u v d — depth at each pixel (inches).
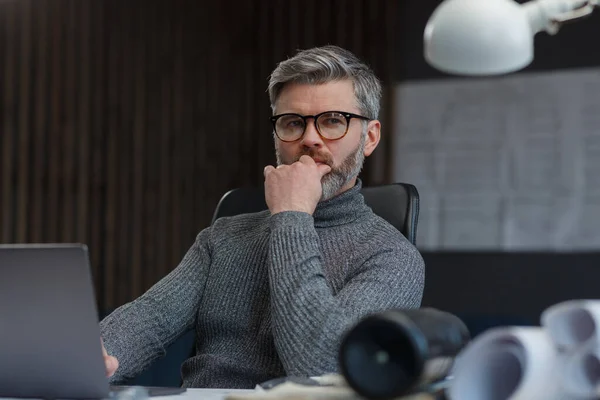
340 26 265.3
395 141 257.1
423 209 254.1
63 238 290.7
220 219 124.2
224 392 80.0
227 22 278.2
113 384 105.3
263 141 273.7
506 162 247.0
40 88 293.4
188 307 115.3
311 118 110.0
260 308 110.5
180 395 77.0
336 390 64.3
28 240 293.3
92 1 290.7
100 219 288.7
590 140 240.2
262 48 274.2
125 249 286.0
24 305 71.9
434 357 57.4
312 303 93.8
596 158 239.5
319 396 63.1
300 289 95.0
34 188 293.9
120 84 287.9
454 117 252.4
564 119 242.7
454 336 61.9
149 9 285.9
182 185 281.7
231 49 277.7
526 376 52.7
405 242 110.9
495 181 247.8
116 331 107.5
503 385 56.6
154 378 195.9
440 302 253.0
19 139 294.7
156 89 284.5
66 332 71.8
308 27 269.1
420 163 254.4
